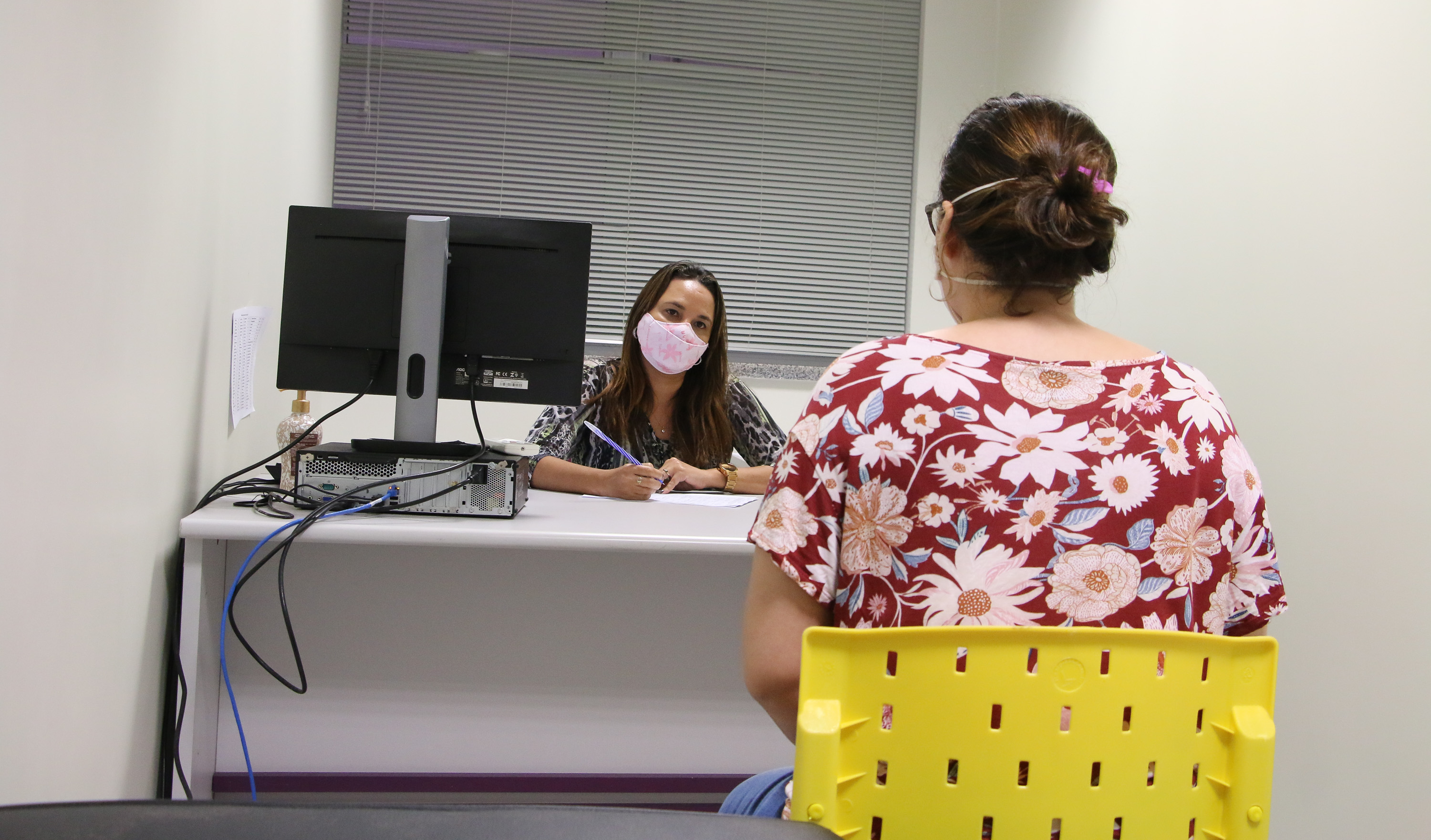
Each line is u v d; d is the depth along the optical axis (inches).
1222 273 77.3
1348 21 63.1
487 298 58.9
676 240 127.1
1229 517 27.8
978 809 22.8
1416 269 56.1
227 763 57.1
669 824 15.6
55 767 39.4
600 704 61.0
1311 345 65.6
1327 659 62.4
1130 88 95.0
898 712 22.9
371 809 15.3
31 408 36.3
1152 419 27.3
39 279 36.6
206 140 60.4
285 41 88.0
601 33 126.5
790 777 34.9
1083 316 101.0
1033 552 26.0
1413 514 55.3
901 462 26.8
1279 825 66.7
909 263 130.6
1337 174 63.7
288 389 59.7
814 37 129.8
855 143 130.3
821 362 128.8
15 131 34.3
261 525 48.9
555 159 125.3
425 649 59.2
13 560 35.2
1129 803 23.1
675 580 61.7
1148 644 23.0
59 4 37.8
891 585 26.8
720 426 91.2
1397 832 55.6
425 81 123.3
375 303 58.8
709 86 128.1
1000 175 29.2
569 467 75.3
